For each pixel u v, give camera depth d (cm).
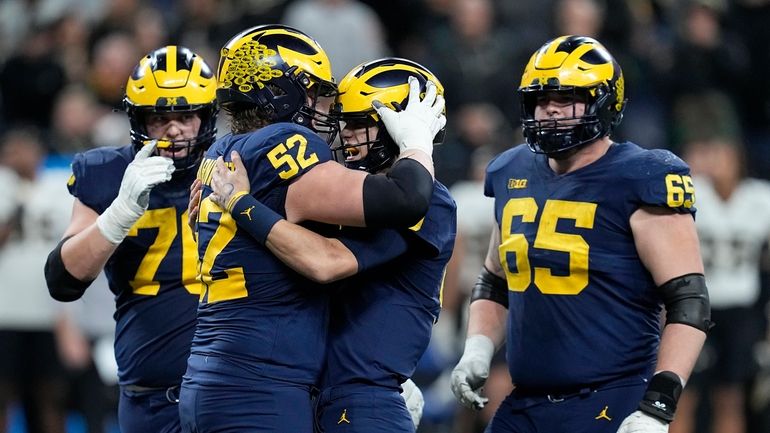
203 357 1529
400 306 1591
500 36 3962
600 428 1630
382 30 4291
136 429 1770
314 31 3862
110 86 3722
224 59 1595
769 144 4153
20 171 3005
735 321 3081
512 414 1700
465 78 3828
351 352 1569
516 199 1695
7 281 2975
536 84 1627
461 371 1733
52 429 3031
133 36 3994
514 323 1691
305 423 1515
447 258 1627
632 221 1614
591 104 1623
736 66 4166
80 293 1709
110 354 3009
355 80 1598
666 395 1548
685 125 3909
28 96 3925
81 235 1669
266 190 1524
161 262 1728
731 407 3092
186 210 1736
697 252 1603
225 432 1501
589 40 1667
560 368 1642
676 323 1580
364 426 1548
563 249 1631
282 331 1514
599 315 1628
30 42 4016
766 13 4266
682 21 4381
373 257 1537
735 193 3095
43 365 2989
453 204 1625
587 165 1652
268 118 1589
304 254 1489
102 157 1766
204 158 1623
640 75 4194
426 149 1537
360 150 1606
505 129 3756
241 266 1519
